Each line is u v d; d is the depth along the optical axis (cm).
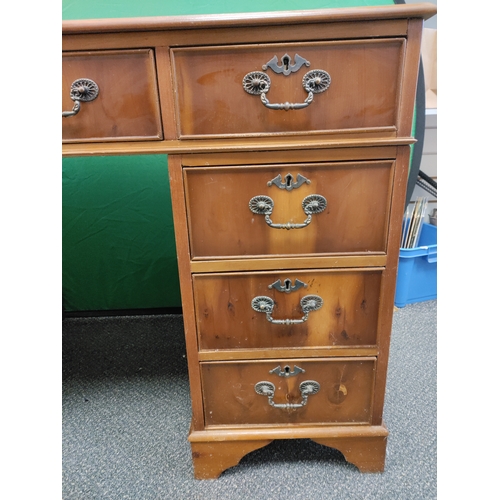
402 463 76
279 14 50
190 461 78
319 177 58
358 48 52
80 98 56
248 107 55
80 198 116
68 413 93
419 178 138
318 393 70
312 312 65
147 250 124
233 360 68
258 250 62
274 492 71
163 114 56
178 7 103
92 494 71
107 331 127
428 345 112
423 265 132
